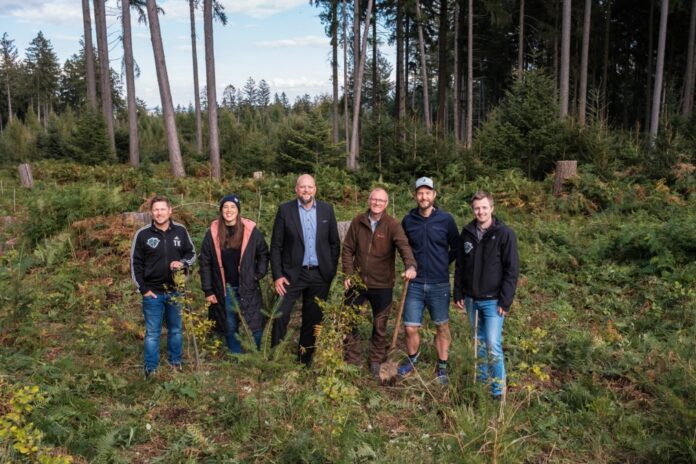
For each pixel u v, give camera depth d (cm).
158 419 418
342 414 381
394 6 2867
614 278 743
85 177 1650
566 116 1449
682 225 791
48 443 363
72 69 7538
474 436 366
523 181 1223
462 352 425
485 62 3778
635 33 3503
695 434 370
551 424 420
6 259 781
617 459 386
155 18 1752
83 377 463
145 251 475
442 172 1376
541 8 3120
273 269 505
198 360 492
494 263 443
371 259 493
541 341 561
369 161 1562
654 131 2105
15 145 3206
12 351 507
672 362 488
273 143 2469
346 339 502
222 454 371
